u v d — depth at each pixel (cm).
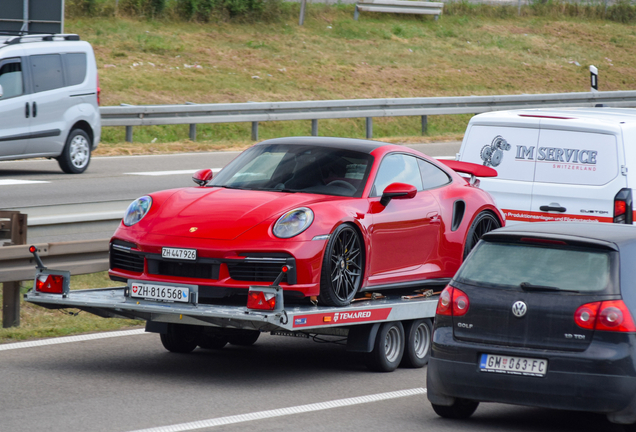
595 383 1174
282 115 4669
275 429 1216
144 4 6444
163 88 5159
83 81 3559
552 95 5472
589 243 1241
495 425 1303
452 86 6278
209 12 6581
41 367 1530
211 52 5969
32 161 3938
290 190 1658
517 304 1234
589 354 1180
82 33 5816
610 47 7981
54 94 3422
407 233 1714
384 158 1739
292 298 1533
